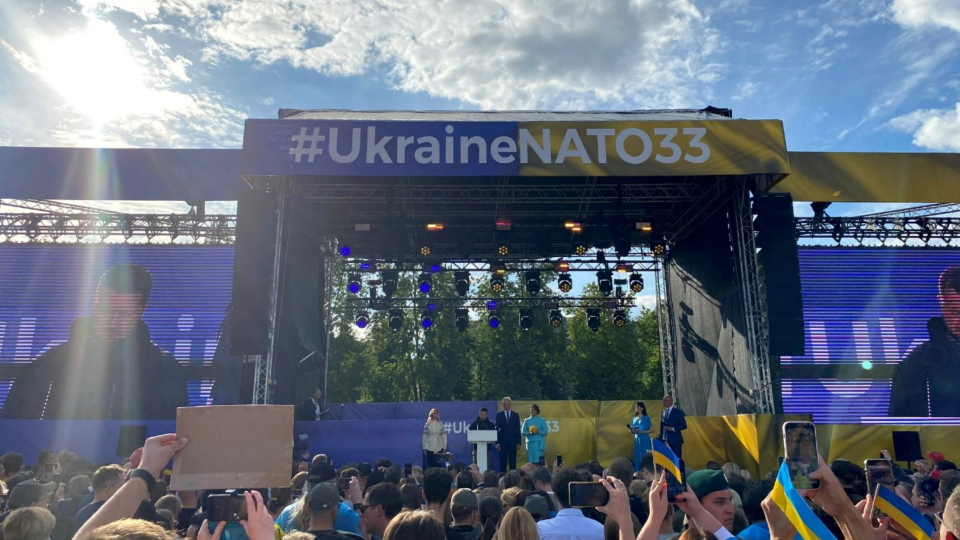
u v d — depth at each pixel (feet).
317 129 40.70
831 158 46.01
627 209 53.31
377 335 123.34
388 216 47.50
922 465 33.19
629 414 59.62
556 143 40.75
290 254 46.01
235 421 7.72
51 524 10.39
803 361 50.98
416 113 50.08
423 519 8.98
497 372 116.26
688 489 8.37
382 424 42.04
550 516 16.90
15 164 43.68
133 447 37.50
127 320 49.26
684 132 40.81
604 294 62.54
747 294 43.42
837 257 52.95
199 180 44.21
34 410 47.70
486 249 60.08
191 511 14.38
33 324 49.03
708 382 50.98
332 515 12.35
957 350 51.11
